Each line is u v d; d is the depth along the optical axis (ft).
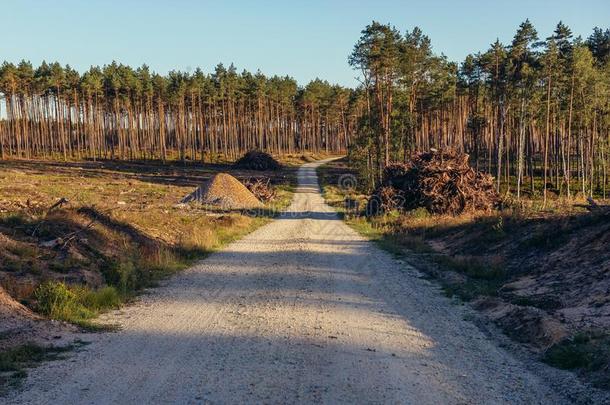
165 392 19.74
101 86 332.80
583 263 39.42
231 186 134.00
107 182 190.08
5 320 28.19
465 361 24.20
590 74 172.86
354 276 47.70
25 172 206.28
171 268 50.98
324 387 20.45
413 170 109.40
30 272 39.52
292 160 377.50
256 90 360.69
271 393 19.71
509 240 55.36
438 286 43.32
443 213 96.73
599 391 19.89
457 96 256.93
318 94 416.05
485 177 102.27
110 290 36.29
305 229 91.61
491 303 34.96
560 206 71.67
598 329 26.76
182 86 324.39
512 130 236.43
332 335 28.30
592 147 191.83
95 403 18.65
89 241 52.37
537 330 27.89
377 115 181.88
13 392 19.63
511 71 185.57
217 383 20.75
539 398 19.66
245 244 71.36
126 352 24.99
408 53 183.01
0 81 298.56
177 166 304.50
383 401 19.12
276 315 32.89
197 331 29.04
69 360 23.66
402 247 67.97
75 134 414.21
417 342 27.30
